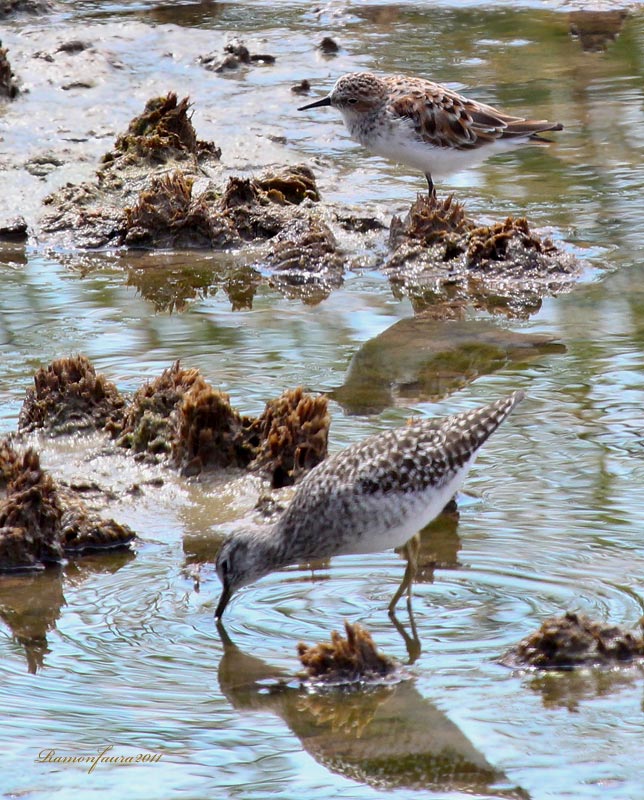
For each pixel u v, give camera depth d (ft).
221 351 49.70
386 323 52.90
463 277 58.49
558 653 29.76
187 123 72.33
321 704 28.60
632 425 41.75
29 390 44.24
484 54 90.63
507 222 59.62
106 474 40.75
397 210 65.62
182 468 40.83
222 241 64.08
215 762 26.58
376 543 33.40
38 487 35.99
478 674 29.55
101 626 32.07
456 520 36.50
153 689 29.25
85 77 83.97
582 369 46.80
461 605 32.53
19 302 55.77
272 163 72.08
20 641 31.37
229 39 92.63
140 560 35.65
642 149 72.64
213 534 37.09
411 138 63.36
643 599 32.07
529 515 36.50
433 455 33.09
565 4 102.63
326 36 95.35
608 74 85.40
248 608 32.89
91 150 73.61
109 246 64.23
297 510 33.17
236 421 41.68
